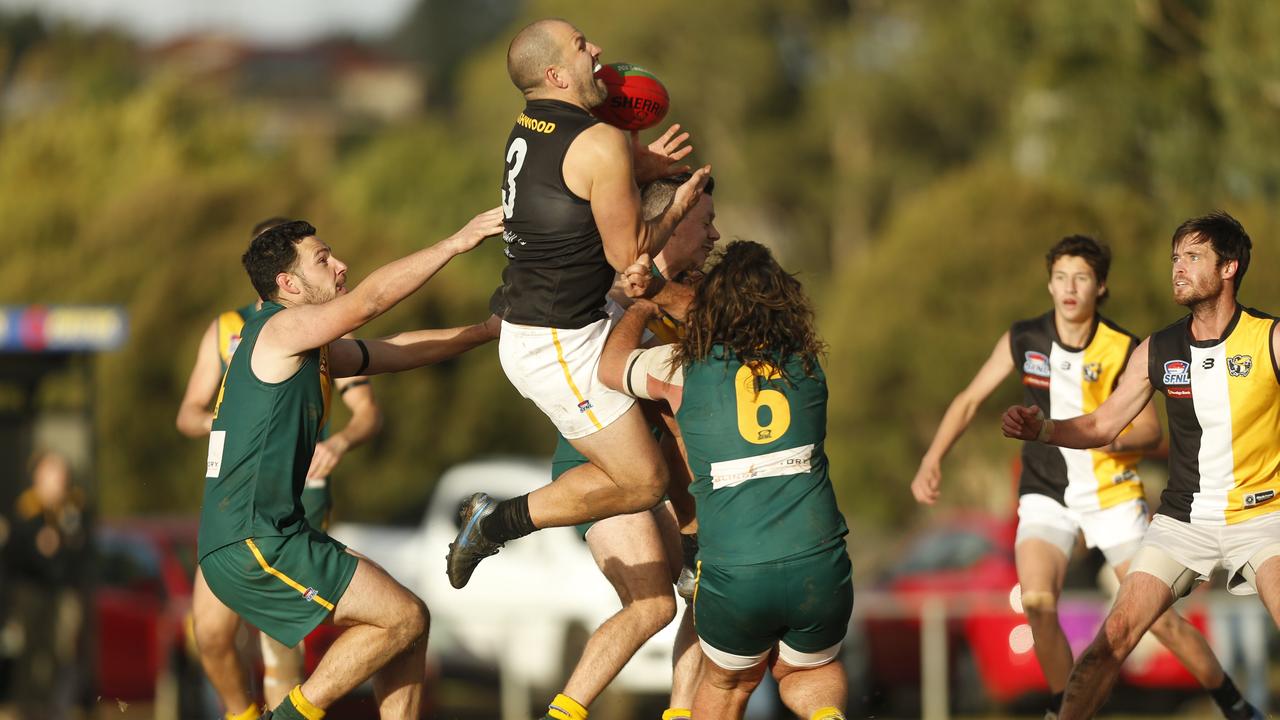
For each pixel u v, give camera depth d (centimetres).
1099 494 2792
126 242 9269
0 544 4666
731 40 15862
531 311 2097
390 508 8544
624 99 2239
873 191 15838
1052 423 2366
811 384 2089
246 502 2178
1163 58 6084
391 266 2169
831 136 16300
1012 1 6400
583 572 4984
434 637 5169
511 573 5103
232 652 2706
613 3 16088
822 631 2109
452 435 8800
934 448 2889
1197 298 2292
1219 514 2338
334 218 9600
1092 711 2344
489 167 14925
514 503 2214
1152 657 4734
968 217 8906
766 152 16038
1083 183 6419
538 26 2106
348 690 2195
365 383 2859
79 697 4681
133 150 12425
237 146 13100
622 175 2044
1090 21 6000
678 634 2473
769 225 17400
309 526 2236
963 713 4953
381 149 15112
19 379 4944
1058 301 2783
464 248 2172
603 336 2128
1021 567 2805
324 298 2316
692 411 2084
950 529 5403
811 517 2056
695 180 2144
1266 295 5928
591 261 2086
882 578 5428
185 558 5056
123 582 4909
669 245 2350
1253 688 4569
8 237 10325
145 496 8531
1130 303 7206
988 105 14412
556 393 2116
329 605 2177
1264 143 5678
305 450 2233
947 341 8725
